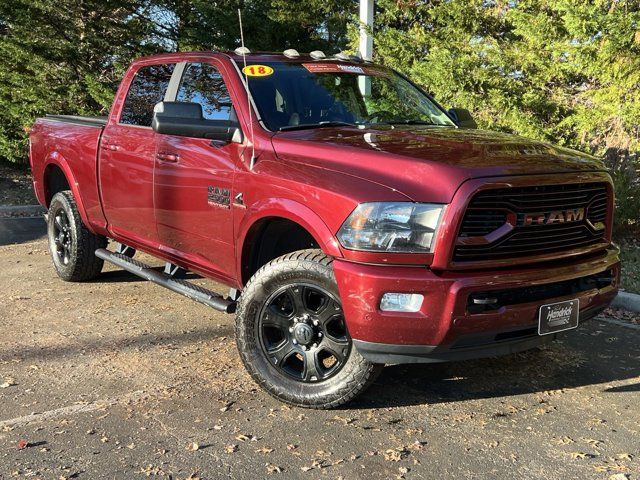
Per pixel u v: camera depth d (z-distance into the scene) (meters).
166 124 4.02
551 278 3.41
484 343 3.35
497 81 8.24
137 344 4.74
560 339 4.99
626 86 7.59
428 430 3.52
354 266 3.27
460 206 3.12
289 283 3.62
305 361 3.68
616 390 4.06
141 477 3.05
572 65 7.90
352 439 3.41
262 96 4.28
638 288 6.13
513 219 3.29
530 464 3.19
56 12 11.35
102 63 12.22
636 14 7.32
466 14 8.59
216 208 4.19
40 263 7.20
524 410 3.78
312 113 4.40
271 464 3.17
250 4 11.26
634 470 3.13
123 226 5.35
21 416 3.63
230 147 4.14
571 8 7.42
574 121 8.03
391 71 5.41
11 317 5.33
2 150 12.09
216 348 4.67
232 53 4.74
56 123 6.34
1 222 9.40
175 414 3.66
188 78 4.83
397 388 4.06
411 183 3.24
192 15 11.42
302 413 3.69
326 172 3.52
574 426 3.58
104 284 6.34
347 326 3.33
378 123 4.58
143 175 4.89
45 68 11.63
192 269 4.73
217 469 3.12
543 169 3.38
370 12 7.67
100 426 3.52
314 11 11.13
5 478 3.02
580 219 3.61
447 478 3.06
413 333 3.20
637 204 8.17
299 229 4.06
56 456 3.22
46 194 6.61
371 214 3.21
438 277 3.15
